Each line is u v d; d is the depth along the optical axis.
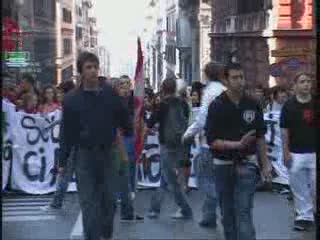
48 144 13.10
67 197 12.49
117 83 11.23
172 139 10.46
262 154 7.86
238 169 7.76
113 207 8.34
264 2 33.81
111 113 7.95
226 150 7.75
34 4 53.12
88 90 7.91
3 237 9.48
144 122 11.80
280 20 31.42
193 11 67.94
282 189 12.81
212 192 9.99
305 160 9.67
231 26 44.44
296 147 9.70
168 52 100.06
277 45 31.58
